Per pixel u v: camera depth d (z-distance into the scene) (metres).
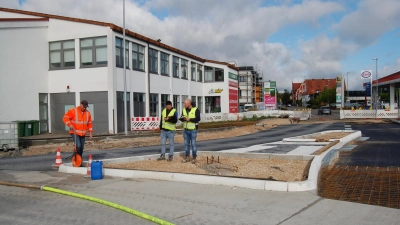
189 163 10.95
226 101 44.41
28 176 9.72
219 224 5.50
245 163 10.91
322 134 21.42
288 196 7.02
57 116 26.05
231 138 23.00
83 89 25.20
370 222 5.40
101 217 6.05
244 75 76.19
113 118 24.69
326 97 106.62
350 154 13.01
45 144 19.41
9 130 16.33
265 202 6.62
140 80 29.06
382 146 15.33
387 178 8.63
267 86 52.50
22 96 24.31
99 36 24.81
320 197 6.91
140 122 27.30
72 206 6.74
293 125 35.03
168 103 11.53
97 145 18.31
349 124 34.22
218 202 6.71
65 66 25.73
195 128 11.45
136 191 7.73
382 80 47.84
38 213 6.32
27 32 24.69
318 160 9.95
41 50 25.55
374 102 51.66
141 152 15.50
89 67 25.02
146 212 6.22
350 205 6.32
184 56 38.38
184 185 8.22
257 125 32.47
